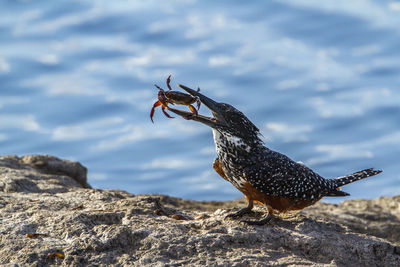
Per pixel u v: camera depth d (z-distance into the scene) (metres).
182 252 9.82
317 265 9.80
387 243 11.02
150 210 11.48
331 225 11.46
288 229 11.01
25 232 10.36
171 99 11.30
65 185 15.23
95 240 9.92
